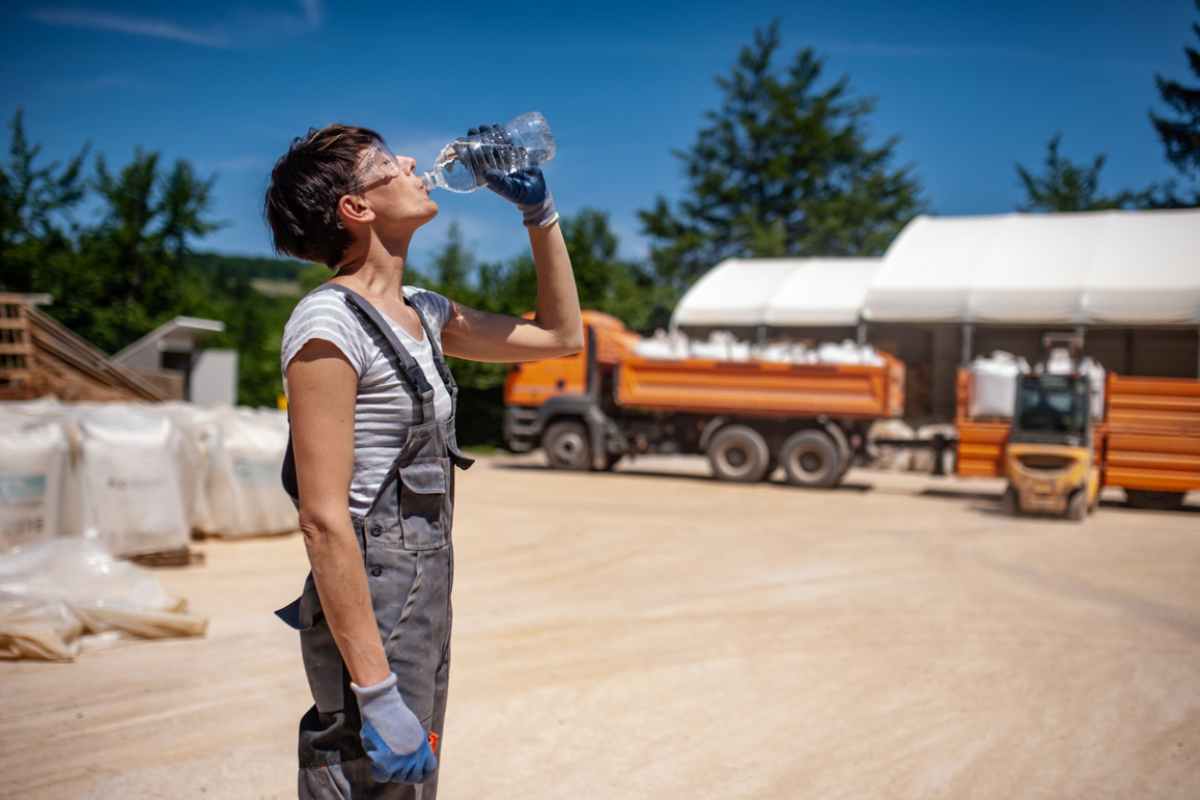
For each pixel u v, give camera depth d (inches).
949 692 210.4
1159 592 330.3
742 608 291.3
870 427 674.2
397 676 76.7
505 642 246.8
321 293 76.3
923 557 392.2
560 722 187.2
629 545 406.6
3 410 311.0
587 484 650.8
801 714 194.2
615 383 712.4
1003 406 612.1
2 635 217.0
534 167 88.9
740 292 1135.6
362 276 81.2
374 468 77.2
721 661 232.1
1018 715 195.6
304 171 78.7
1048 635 264.2
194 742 171.2
